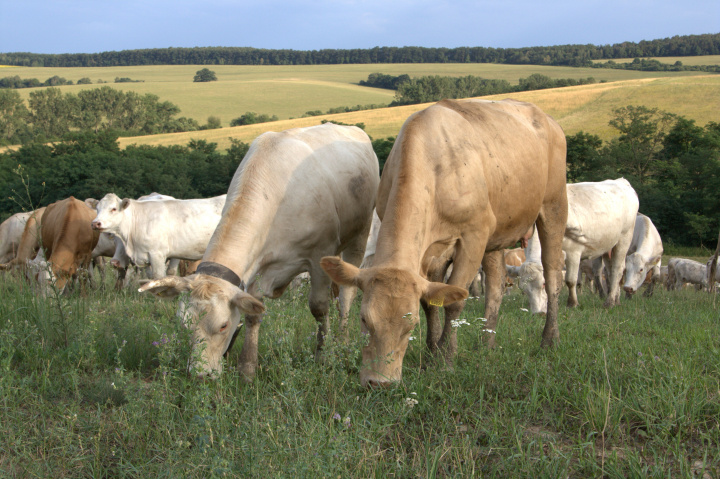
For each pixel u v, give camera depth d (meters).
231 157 59.75
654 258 12.72
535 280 9.14
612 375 4.65
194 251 10.71
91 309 6.11
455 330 5.19
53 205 10.87
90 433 3.69
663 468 3.18
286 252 5.48
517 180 5.56
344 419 3.50
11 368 4.91
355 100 129.25
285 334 4.69
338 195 5.93
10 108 109.88
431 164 4.83
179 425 3.72
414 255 4.36
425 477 3.22
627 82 91.44
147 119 114.12
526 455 3.41
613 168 53.62
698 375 4.52
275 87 145.62
